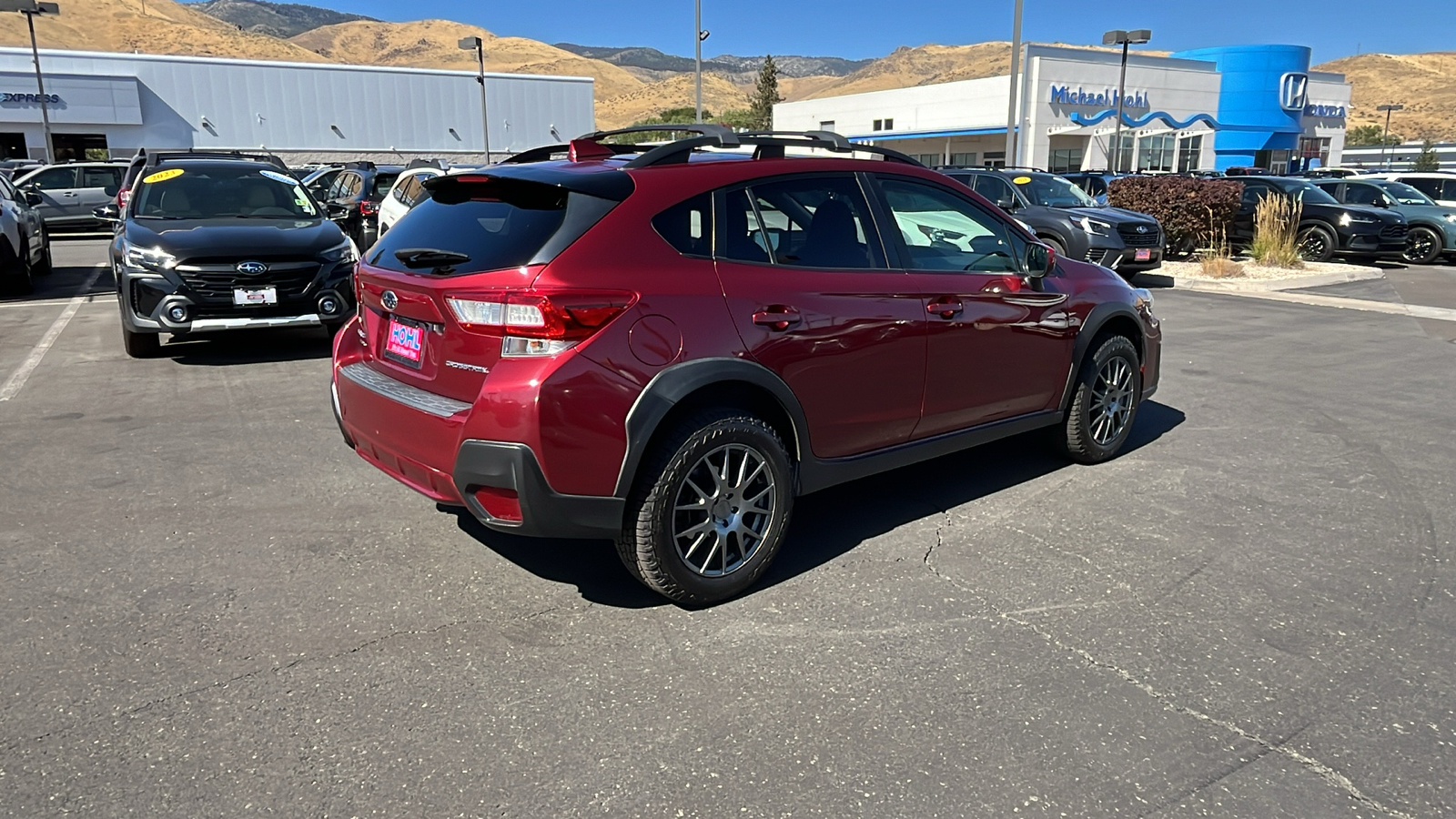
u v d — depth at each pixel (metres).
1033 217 14.18
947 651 3.28
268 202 8.98
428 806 2.48
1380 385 7.49
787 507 3.75
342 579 3.83
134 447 5.55
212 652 3.25
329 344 8.72
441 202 3.84
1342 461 5.47
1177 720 2.88
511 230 3.36
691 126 4.21
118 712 2.89
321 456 5.41
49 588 3.72
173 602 3.61
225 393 6.85
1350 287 14.56
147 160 11.55
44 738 2.76
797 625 3.47
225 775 2.60
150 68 43.00
